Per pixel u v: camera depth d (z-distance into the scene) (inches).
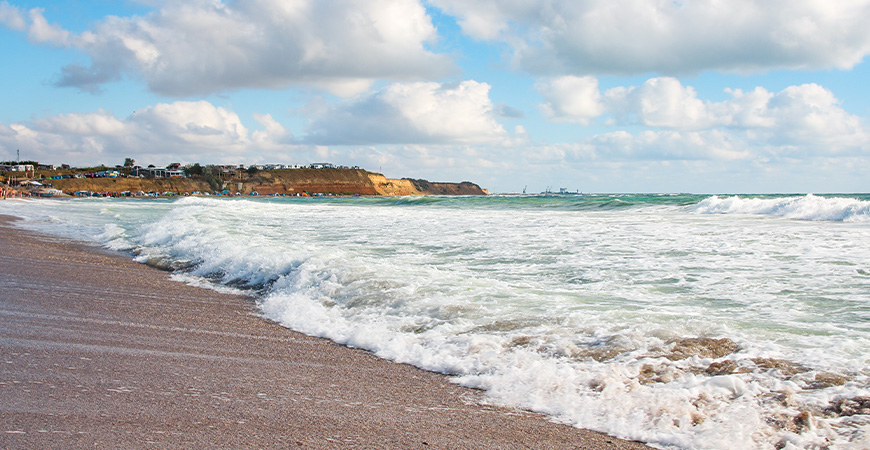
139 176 5541.3
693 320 205.0
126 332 208.2
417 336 202.7
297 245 454.6
